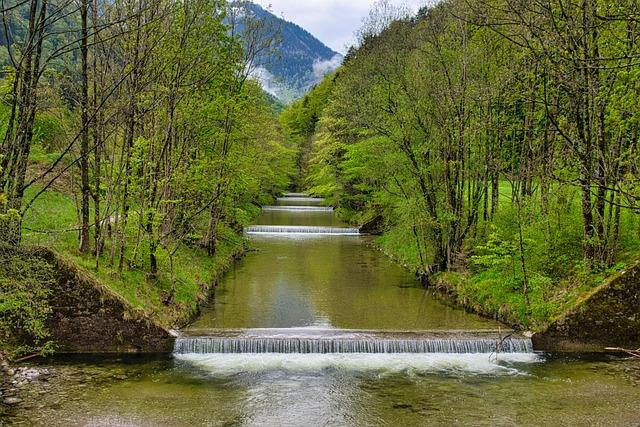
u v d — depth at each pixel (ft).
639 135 58.18
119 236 70.64
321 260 113.29
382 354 56.85
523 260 64.64
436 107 85.20
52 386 45.96
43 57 62.39
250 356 55.47
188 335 57.26
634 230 70.59
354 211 191.52
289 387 47.62
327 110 175.73
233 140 90.43
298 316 68.59
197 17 66.54
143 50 59.00
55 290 52.95
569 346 58.44
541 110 68.59
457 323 66.39
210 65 72.08
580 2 45.62
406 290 85.46
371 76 107.55
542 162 73.41
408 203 89.04
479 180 86.69
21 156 47.73
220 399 44.70
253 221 183.93
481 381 49.60
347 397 45.68
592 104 53.67
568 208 74.90
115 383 47.26
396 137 88.28
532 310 62.75
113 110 60.08
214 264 93.25
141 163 62.44
